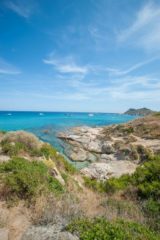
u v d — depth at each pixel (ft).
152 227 22.35
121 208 26.71
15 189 25.54
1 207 22.93
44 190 26.17
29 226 19.15
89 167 73.20
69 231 17.07
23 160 35.94
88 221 18.44
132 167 73.56
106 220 19.10
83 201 26.99
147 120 154.71
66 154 93.35
